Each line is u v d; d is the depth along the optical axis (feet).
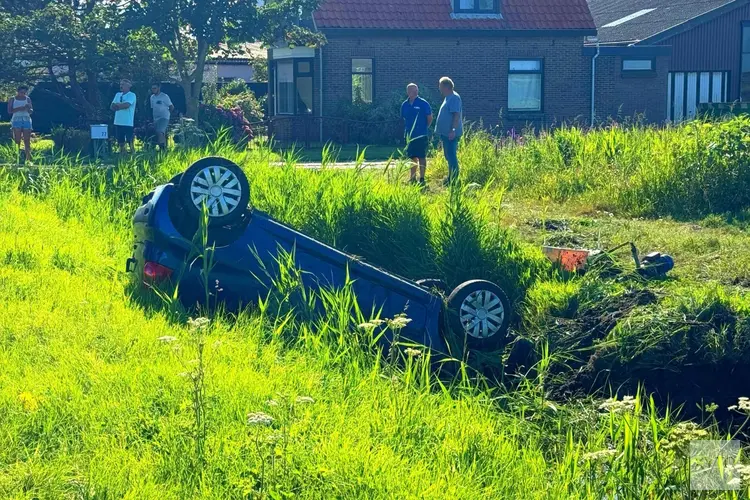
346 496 16.51
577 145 58.70
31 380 20.31
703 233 41.16
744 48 129.39
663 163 49.88
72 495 15.72
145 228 28.50
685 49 126.82
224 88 140.05
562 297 30.83
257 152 45.52
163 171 44.62
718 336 26.71
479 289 28.27
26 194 45.80
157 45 98.07
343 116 108.06
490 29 114.11
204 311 27.66
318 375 22.65
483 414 22.20
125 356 22.45
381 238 36.29
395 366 24.71
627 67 120.16
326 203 37.14
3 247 32.53
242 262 28.37
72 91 102.42
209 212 28.12
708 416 25.41
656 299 29.99
